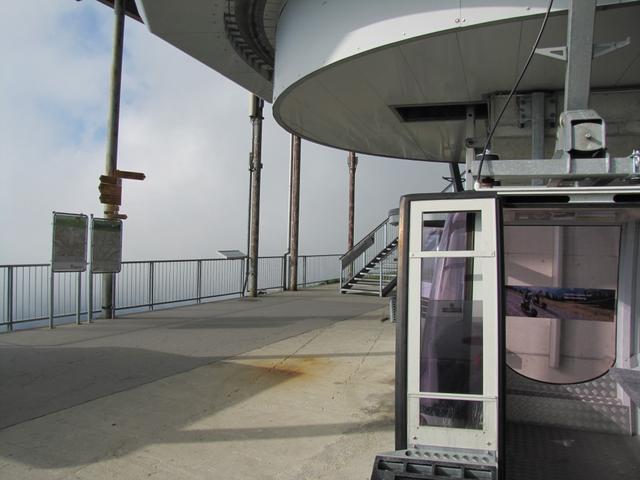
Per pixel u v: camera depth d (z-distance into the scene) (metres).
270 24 6.95
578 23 3.17
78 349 7.97
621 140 6.16
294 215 19.14
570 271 4.23
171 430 4.77
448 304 2.77
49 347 8.09
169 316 11.64
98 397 5.64
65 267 9.90
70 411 5.20
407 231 2.81
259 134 15.97
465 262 2.78
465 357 2.72
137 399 5.61
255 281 16.20
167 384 6.17
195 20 6.56
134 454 4.24
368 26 5.24
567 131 3.02
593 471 3.58
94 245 10.44
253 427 4.88
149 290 12.77
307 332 9.73
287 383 6.32
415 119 7.92
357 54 5.32
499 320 2.67
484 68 5.71
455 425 2.70
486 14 4.69
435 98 6.82
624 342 4.06
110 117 10.77
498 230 2.70
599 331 4.18
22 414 5.09
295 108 7.32
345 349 8.23
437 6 4.87
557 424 4.25
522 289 4.31
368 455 4.30
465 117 7.74
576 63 3.21
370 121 8.02
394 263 17.55
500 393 2.65
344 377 6.62
